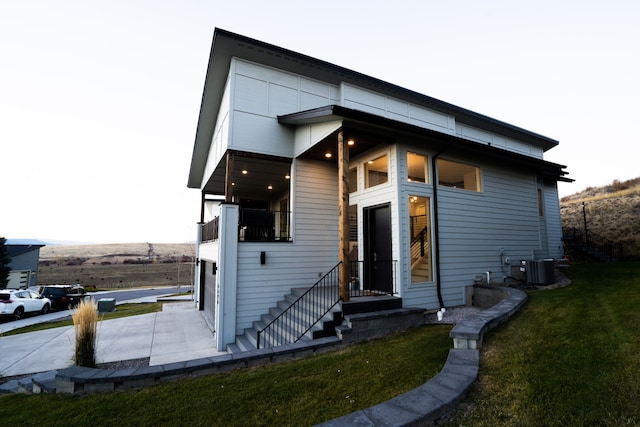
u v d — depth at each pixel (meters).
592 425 1.92
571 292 6.08
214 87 8.54
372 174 7.88
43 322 11.41
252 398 2.96
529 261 7.74
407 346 4.26
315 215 8.20
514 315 4.71
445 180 8.70
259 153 7.63
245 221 7.76
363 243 7.45
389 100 9.45
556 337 3.48
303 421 2.46
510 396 2.35
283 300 7.36
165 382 3.56
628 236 14.29
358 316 5.23
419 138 6.89
